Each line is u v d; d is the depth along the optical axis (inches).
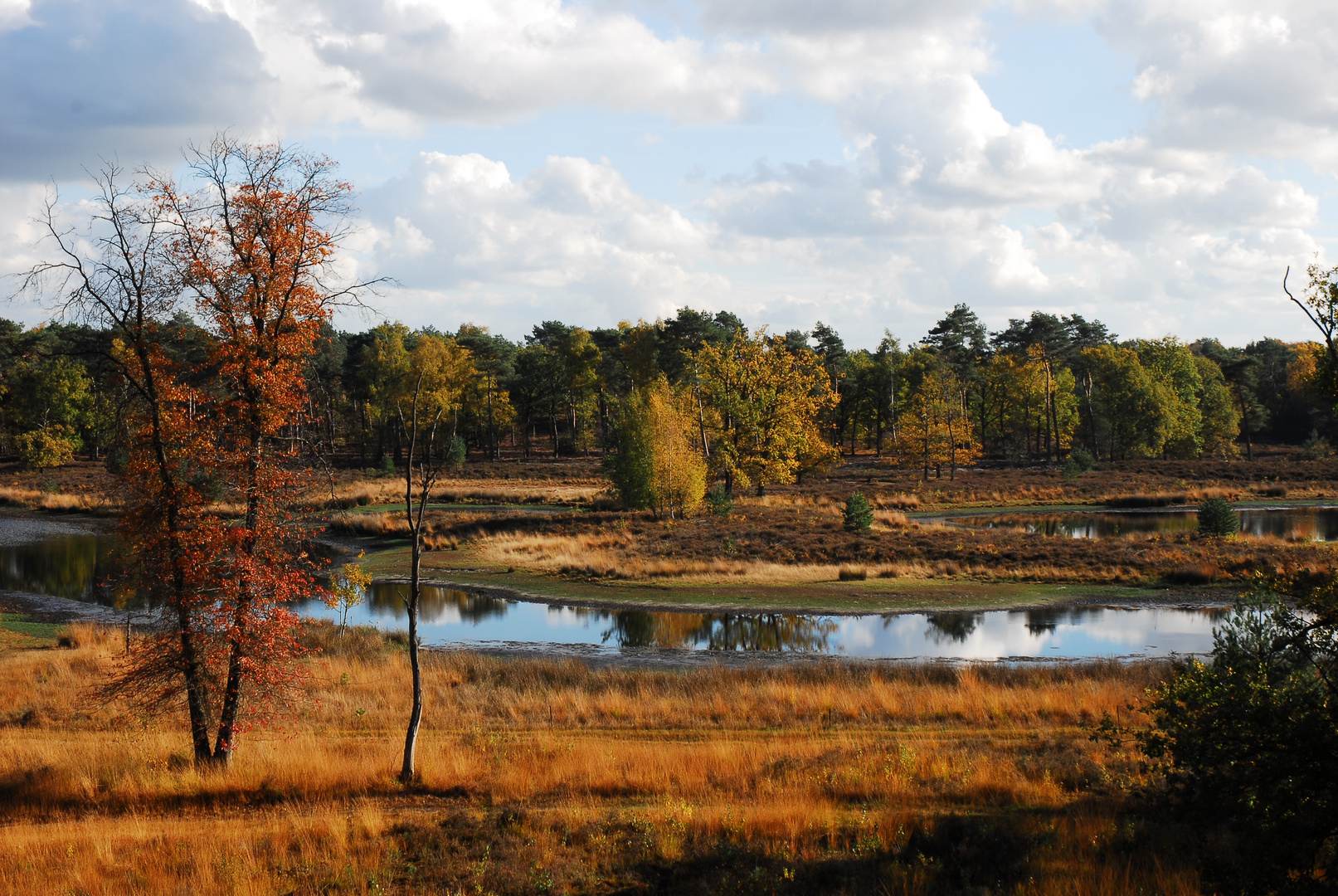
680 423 2142.0
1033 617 1254.3
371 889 358.3
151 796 499.8
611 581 1514.5
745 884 349.7
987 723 671.8
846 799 481.4
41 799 495.5
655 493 2063.2
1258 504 2650.1
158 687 577.6
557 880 363.3
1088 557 1581.0
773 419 2311.8
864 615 1278.3
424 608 1375.5
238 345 561.3
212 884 360.8
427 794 505.7
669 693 793.6
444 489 2854.3
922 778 508.4
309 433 605.3
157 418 556.4
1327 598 321.4
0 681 796.0
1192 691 335.6
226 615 556.7
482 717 703.7
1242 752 314.0
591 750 575.8
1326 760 290.5
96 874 369.4
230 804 492.7
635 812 451.8
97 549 1958.7
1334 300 328.2
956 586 1445.6
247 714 575.5
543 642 1135.0
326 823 436.1
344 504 2539.4
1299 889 284.4
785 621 1249.4
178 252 549.3
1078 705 709.3
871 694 761.0
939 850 384.5
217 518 571.5
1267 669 325.4
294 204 573.9
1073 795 480.1
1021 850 373.7
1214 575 1433.3
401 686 800.9
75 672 844.6
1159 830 384.5
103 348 561.9
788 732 649.0
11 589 1492.4
